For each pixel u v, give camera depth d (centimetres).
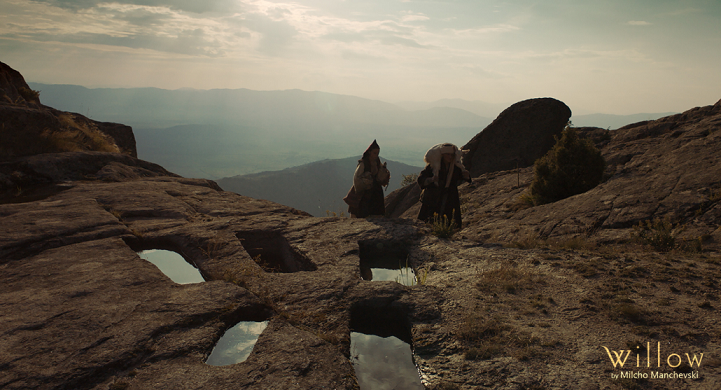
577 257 546
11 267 459
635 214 762
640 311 364
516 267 512
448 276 494
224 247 559
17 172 911
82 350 291
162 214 729
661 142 1164
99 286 407
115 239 561
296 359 296
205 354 304
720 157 863
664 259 525
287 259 602
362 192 923
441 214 946
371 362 323
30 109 1109
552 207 960
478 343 326
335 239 627
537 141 1845
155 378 268
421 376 295
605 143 1466
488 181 1586
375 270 561
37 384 253
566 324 353
